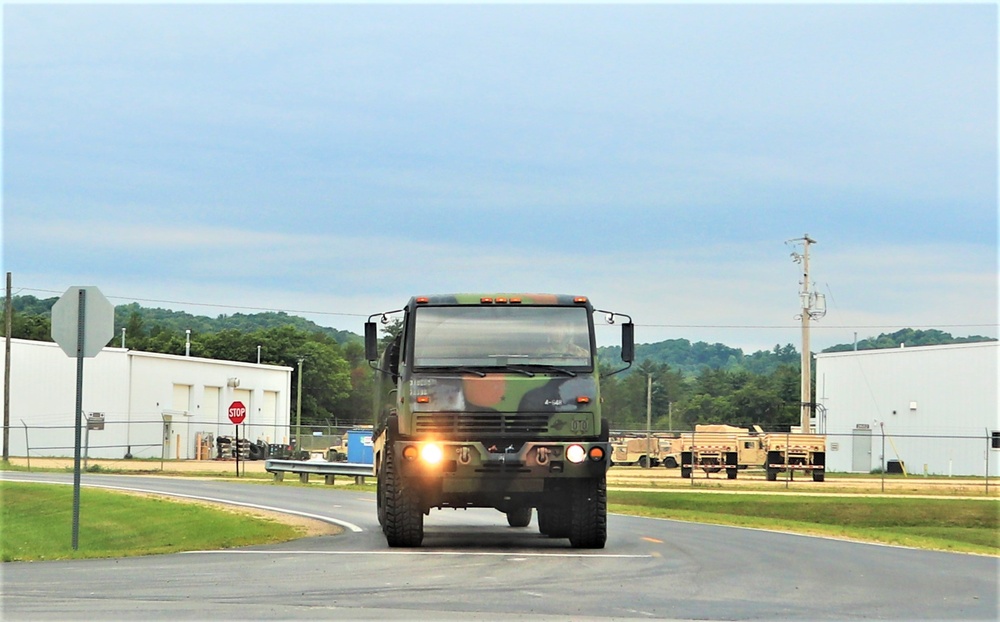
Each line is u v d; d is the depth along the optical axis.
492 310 30.97
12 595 21.50
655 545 33.44
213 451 155.25
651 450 128.12
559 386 30.30
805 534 41.12
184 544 32.97
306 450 146.75
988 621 19.88
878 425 138.50
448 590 22.34
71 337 30.67
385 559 28.06
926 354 134.00
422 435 30.00
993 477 113.00
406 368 30.47
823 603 21.52
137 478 81.94
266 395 173.88
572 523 31.50
